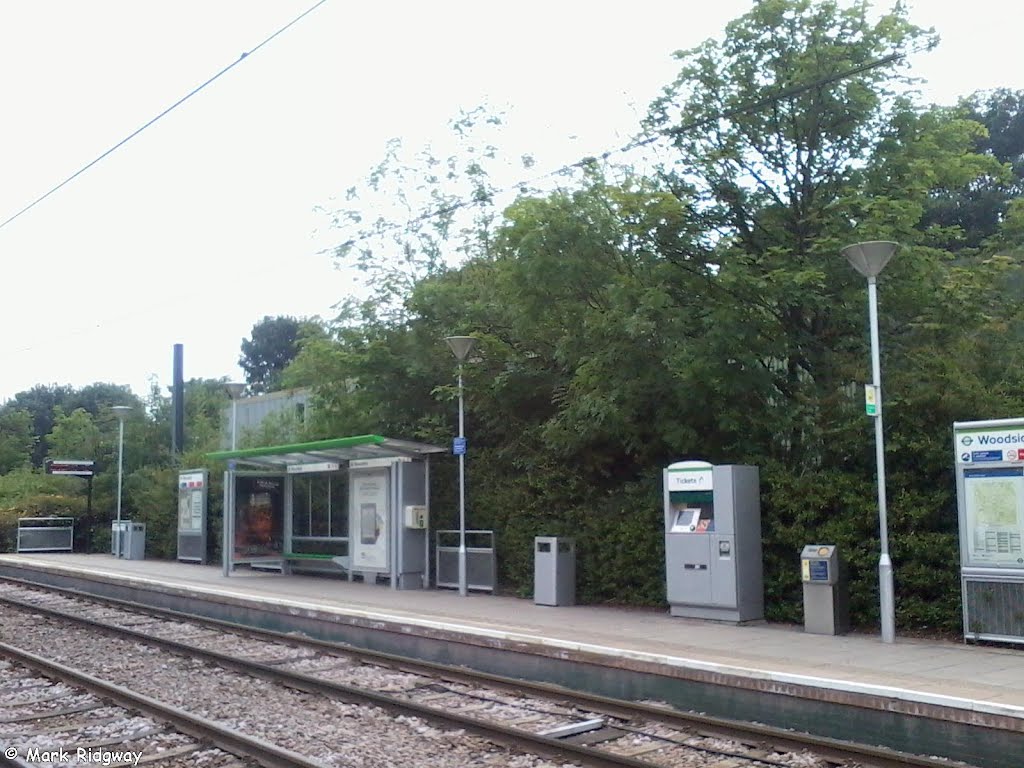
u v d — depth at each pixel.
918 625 13.08
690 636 12.90
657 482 16.22
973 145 16.55
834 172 15.30
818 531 13.88
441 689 11.35
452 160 22.97
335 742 8.80
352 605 16.81
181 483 29.27
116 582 23.14
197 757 8.30
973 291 14.29
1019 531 11.71
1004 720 8.17
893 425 13.52
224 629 16.41
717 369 14.59
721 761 8.11
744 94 15.16
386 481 20.33
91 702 10.40
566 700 10.34
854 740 9.16
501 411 19.25
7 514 35.16
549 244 15.57
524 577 18.39
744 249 15.48
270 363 80.62
